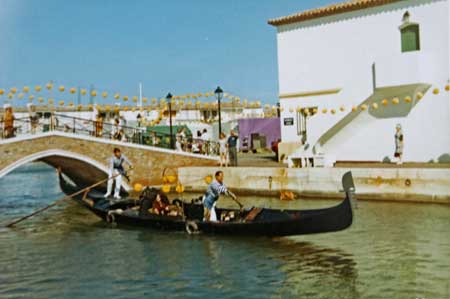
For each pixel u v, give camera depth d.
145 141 28.39
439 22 20.67
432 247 12.65
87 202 18.72
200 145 27.77
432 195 17.94
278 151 25.84
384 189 18.98
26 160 21.94
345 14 23.36
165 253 13.05
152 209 16.06
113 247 14.00
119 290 10.48
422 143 21.41
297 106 25.22
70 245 14.51
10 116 22.52
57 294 10.38
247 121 38.03
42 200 24.97
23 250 14.13
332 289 10.08
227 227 14.00
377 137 22.59
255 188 22.62
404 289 9.95
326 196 20.59
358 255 12.21
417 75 20.64
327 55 24.08
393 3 21.89
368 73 22.78
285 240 13.73
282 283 10.51
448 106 20.64
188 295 10.03
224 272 11.34
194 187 24.84
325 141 24.11
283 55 25.58
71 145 23.09
